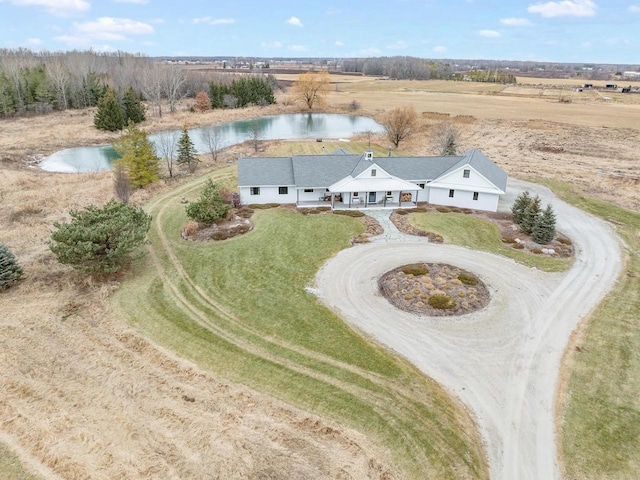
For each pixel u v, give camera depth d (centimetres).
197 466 1465
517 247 3212
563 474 1479
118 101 8325
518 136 7375
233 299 2533
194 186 4672
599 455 1545
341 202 4138
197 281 2738
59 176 5012
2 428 1611
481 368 1967
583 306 2456
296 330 2236
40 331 2222
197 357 2050
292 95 11444
